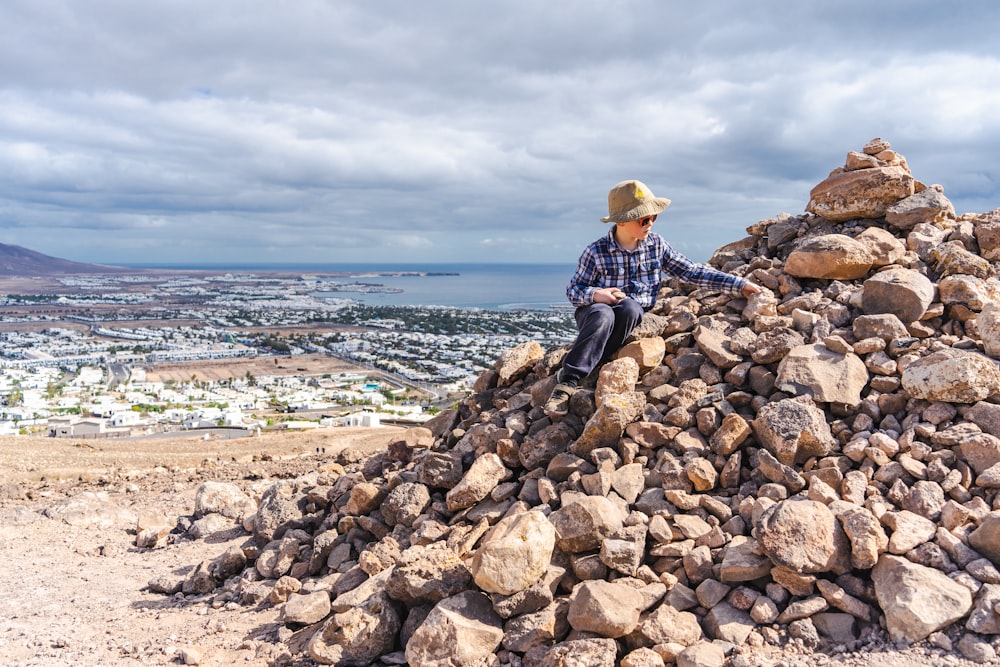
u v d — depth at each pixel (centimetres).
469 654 341
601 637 332
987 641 304
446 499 485
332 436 1836
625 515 404
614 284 539
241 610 488
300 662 389
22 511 837
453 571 379
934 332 477
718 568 361
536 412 527
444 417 638
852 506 364
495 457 488
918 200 589
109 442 1748
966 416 407
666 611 345
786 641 326
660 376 518
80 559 666
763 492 396
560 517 393
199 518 746
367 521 511
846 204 604
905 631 313
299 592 482
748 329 511
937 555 335
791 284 562
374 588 419
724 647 324
